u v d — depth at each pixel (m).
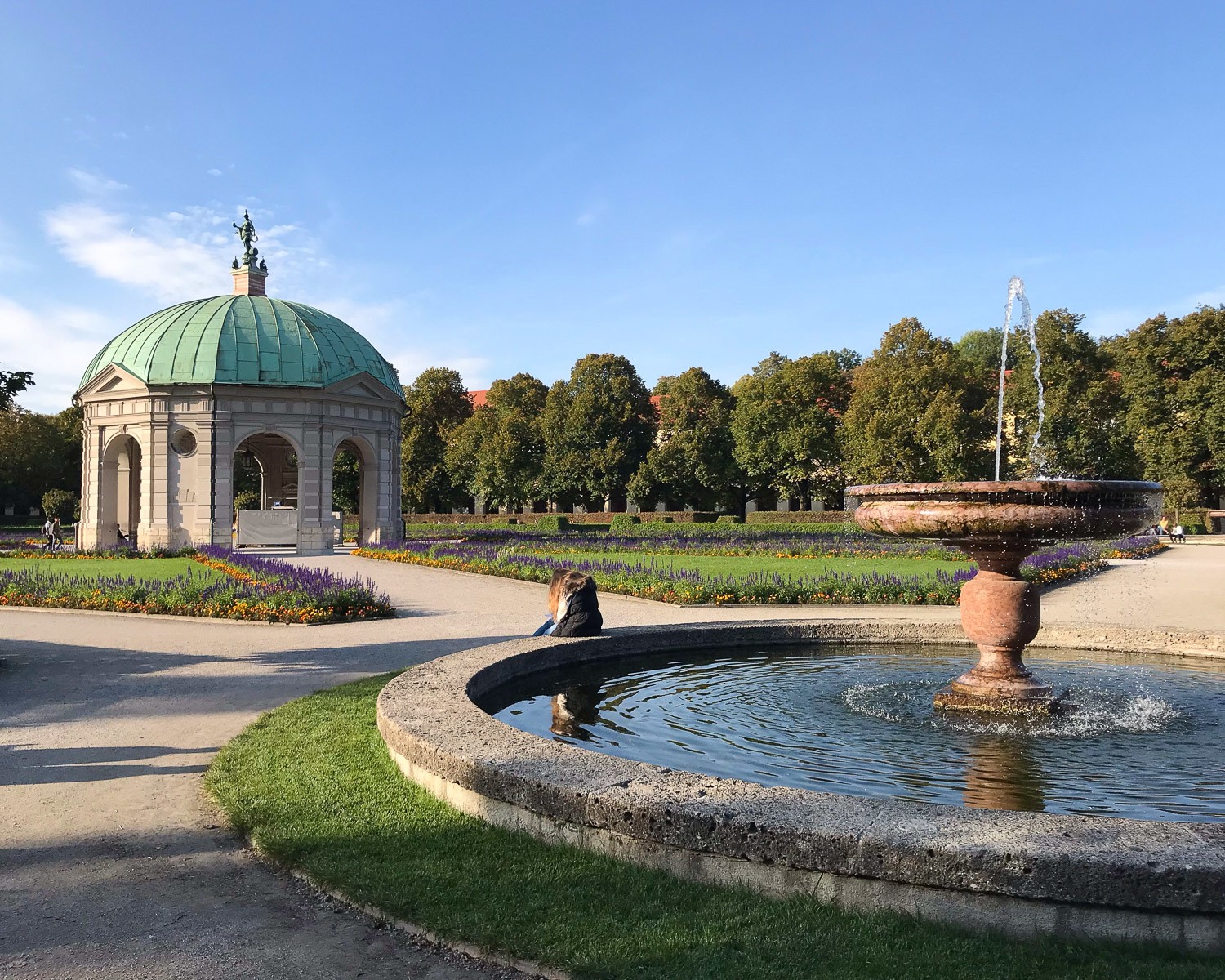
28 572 23.88
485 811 5.76
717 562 33.69
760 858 4.61
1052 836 4.32
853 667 11.52
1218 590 24.00
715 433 68.75
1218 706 9.16
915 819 4.60
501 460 73.12
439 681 8.48
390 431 50.03
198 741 8.64
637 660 11.76
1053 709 8.83
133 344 46.75
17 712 9.92
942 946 4.04
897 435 55.88
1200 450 55.09
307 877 5.26
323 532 45.53
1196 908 3.95
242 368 44.88
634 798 5.02
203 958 4.39
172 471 44.25
